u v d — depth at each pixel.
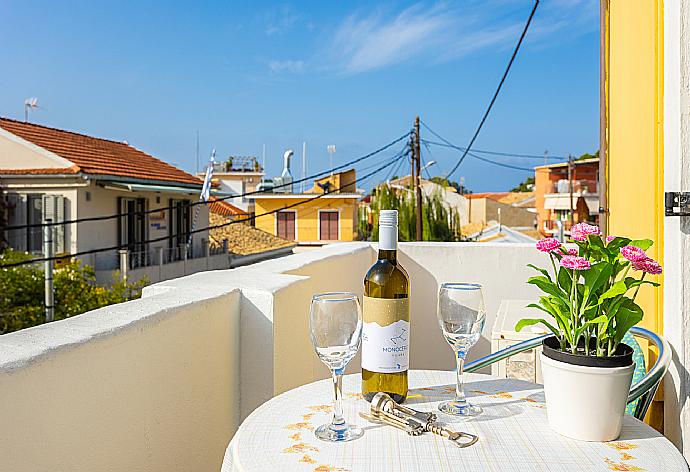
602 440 1.46
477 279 4.43
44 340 1.57
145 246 19.50
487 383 1.91
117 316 1.87
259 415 1.62
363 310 1.67
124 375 1.76
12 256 14.71
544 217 48.09
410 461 1.36
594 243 1.52
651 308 2.70
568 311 1.52
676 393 2.26
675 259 2.26
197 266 21.41
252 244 27.50
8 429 1.34
